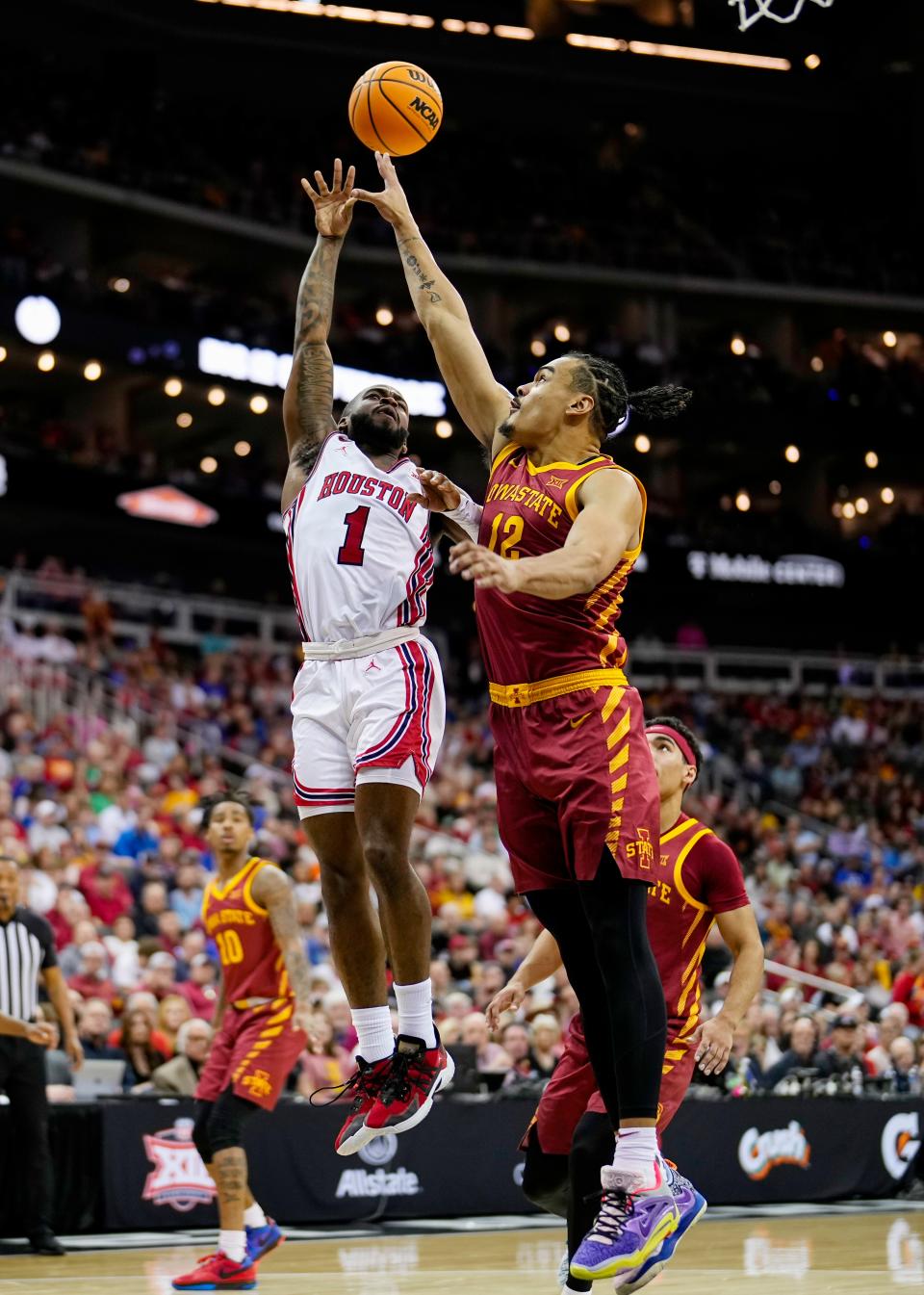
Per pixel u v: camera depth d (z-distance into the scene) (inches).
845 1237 275.1
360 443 142.5
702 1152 338.3
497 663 130.4
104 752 569.3
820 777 879.7
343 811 136.6
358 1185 309.7
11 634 676.7
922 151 1211.2
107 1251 263.9
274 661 818.2
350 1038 352.8
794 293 1168.8
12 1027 261.7
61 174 935.0
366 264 1064.2
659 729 181.6
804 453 1161.4
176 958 415.5
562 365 133.1
